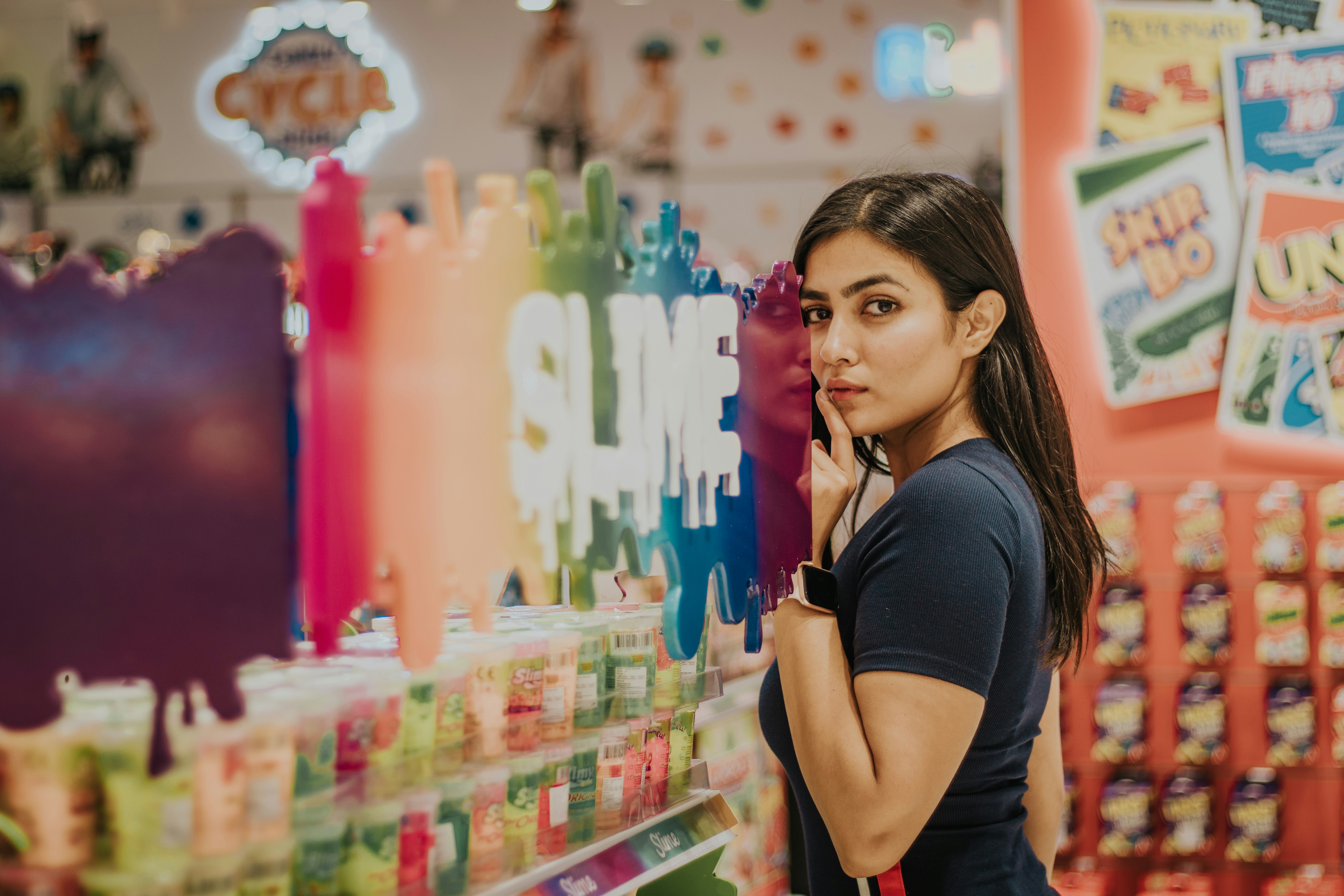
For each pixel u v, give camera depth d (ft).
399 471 3.38
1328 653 12.26
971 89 21.85
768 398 5.43
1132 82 12.87
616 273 4.35
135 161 24.64
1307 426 12.51
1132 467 12.95
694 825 5.40
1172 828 12.46
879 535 4.83
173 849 3.20
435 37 23.38
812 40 22.30
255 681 3.85
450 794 4.13
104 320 3.15
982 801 5.06
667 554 4.66
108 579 3.14
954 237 5.17
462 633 4.72
